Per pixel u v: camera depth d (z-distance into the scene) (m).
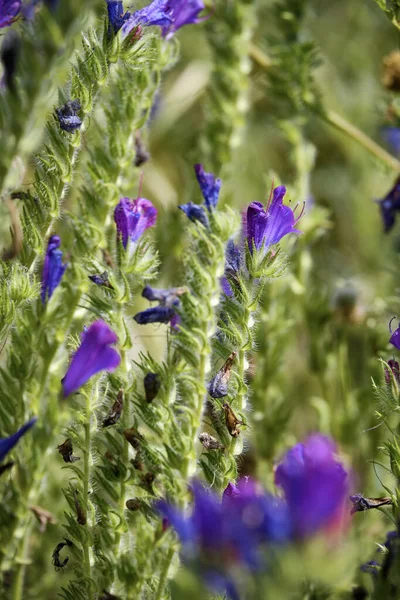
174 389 0.83
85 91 0.84
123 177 0.92
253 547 0.75
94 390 0.83
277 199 0.83
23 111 0.83
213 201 0.87
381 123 1.12
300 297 1.07
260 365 1.02
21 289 0.85
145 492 0.85
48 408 0.80
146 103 0.88
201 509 0.75
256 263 0.83
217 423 0.84
